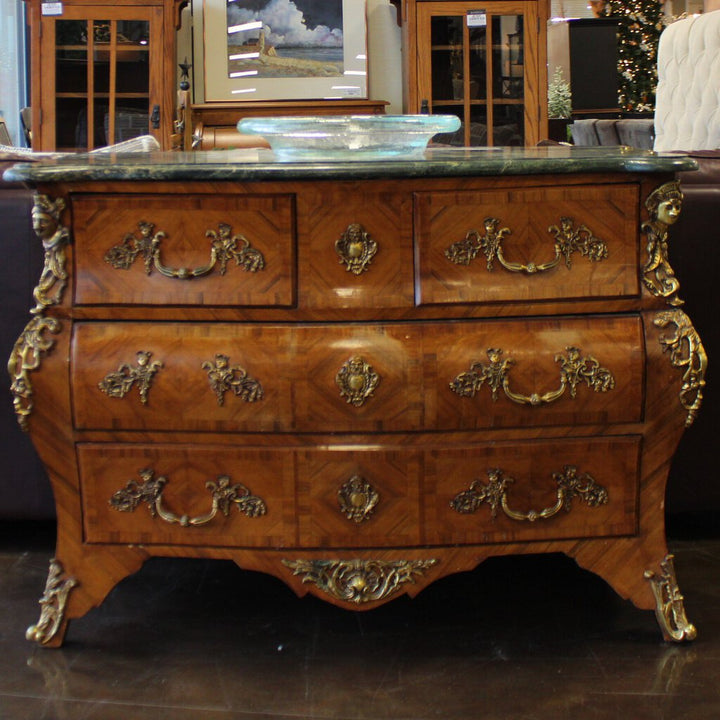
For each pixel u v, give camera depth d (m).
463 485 1.79
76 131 5.59
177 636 1.95
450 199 1.74
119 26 5.53
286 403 1.76
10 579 2.22
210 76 6.14
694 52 4.69
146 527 1.83
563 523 1.83
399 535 1.80
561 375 1.77
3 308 2.29
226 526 1.81
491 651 1.87
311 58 6.13
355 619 2.02
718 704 1.67
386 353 1.75
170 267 1.76
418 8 5.70
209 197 1.74
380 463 1.78
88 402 1.78
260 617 2.04
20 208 2.26
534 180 1.74
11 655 1.87
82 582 1.87
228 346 1.76
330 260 1.75
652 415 1.80
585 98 8.16
